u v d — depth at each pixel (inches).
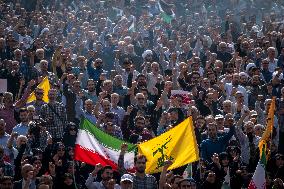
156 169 1517.0
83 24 2541.8
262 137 1603.1
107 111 1731.1
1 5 2701.8
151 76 1971.0
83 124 1525.6
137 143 1585.9
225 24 2669.8
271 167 1616.6
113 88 1900.8
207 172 1539.1
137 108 1787.6
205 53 2300.7
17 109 1688.0
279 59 2129.7
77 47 2404.0
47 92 1813.5
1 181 1390.3
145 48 2345.0
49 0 2930.6
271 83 1937.7
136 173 1441.9
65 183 1494.8
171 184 1485.0
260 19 2923.2
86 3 2913.4
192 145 1521.9
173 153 1520.7
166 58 2292.1
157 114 1804.9
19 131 1627.7
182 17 2844.5
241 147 1674.5
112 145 1529.3
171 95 1791.3
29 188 1450.5
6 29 2422.5
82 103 1812.3
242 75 1941.4
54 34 2534.5
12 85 1891.0
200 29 2610.7
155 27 2628.0
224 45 2235.5
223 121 1683.1
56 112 1696.6
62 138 1685.5
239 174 1572.3
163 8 2812.5
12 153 1537.9
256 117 1755.7
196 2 2886.3
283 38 2313.0
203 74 2116.1
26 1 2883.9
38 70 1987.0
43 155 1542.8
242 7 2918.3
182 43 2407.7
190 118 1528.1
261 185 1518.2
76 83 1808.6
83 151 1521.9
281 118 1798.7
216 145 1651.1
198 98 1879.9
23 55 2062.0
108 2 2849.4
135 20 2682.1
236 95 1808.6
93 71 2069.4
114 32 2596.0
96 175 1530.5
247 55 2206.0
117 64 2124.8
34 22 2613.2
